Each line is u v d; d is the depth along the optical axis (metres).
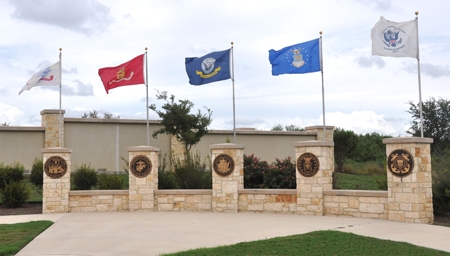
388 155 15.18
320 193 16.53
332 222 14.89
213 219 16.17
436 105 29.11
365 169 31.53
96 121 30.33
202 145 31.58
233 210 17.95
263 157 32.84
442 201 16.14
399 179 14.87
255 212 17.75
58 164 19.00
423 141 14.65
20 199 20.77
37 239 13.07
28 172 28.86
